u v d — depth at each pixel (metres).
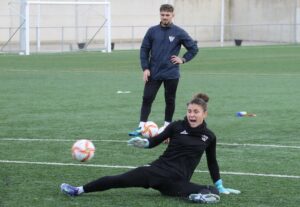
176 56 14.05
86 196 8.80
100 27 56.12
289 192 9.16
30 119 16.25
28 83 26.19
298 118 16.66
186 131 8.62
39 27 53.03
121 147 12.50
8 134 13.97
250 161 11.27
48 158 11.39
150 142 8.75
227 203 8.48
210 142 8.70
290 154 11.94
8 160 11.21
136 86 25.02
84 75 30.23
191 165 8.64
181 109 18.58
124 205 8.36
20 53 48.19
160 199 8.61
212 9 69.19
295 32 67.62
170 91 14.23
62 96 21.61
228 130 14.70
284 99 20.94
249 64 38.28
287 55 47.09
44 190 9.15
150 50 14.21
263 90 23.70
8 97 21.27
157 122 16.09
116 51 53.56
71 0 58.59
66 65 37.16
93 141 13.16
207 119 16.44
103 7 61.12
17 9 55.00
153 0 64.31
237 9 70.62
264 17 68.81
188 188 8.51
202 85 25.66
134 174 8.52
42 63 38.78
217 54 48.66
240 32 70.38
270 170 10.57
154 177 8.50
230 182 9.70
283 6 67.62
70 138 13.51
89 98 21.03
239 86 25.23
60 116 16.84
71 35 59.62
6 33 55.06
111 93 22.53
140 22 63.72
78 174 10.20
